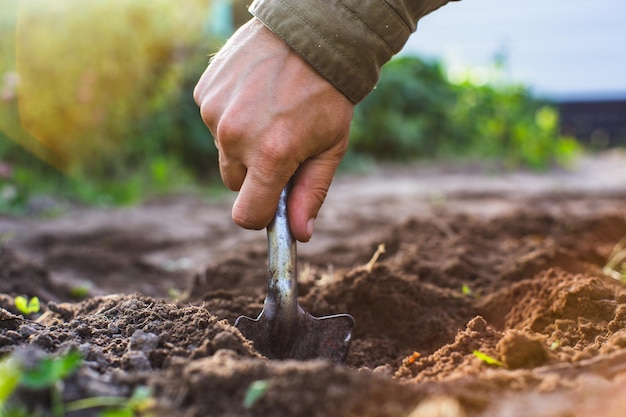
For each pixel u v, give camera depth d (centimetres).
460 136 359
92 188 194
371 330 74
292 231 62
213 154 246
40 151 196
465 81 371
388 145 339
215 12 246
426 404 47
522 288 74
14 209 165
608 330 62
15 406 46
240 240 140
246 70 59
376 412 47
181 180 221
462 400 47
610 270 89
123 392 49
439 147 354
